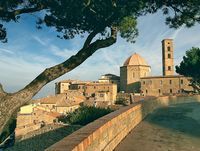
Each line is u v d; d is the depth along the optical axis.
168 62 125.38
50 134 33.66
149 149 8.08
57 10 8.52
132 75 121.94
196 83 58.81
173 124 13.46
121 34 10.71
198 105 30.44
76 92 111.12
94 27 9.20
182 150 8.05
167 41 125.75
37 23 9.76
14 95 7.55
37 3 8.25
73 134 5.24
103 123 6.79
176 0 8.81
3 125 7.32
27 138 38.31
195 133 10.88
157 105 25.81
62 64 8.17
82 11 8.53
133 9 8.70
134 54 126.75
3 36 8.77
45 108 79.94
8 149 42.06
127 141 9.12
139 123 13.78
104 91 108.75
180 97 36.38
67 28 9.75
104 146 6.64
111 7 8.45
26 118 66.69
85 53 8.36
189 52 53.78
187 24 10.24
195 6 8.98
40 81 7.90
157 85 114.19
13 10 8.36
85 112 29.92
